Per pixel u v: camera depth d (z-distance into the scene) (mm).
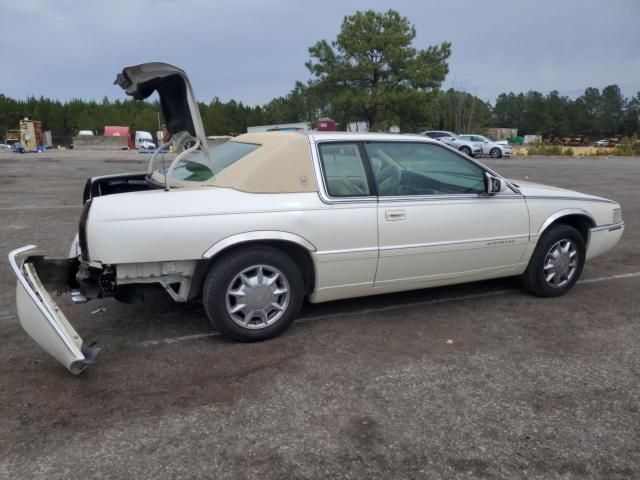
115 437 2879
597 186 15680
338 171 4219
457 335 4293
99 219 3564
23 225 8539
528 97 116750
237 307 3951
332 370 3662
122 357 3816
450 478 2611
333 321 4531
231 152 4492
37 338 3400
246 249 3924
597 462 2752
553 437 2949
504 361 3840
